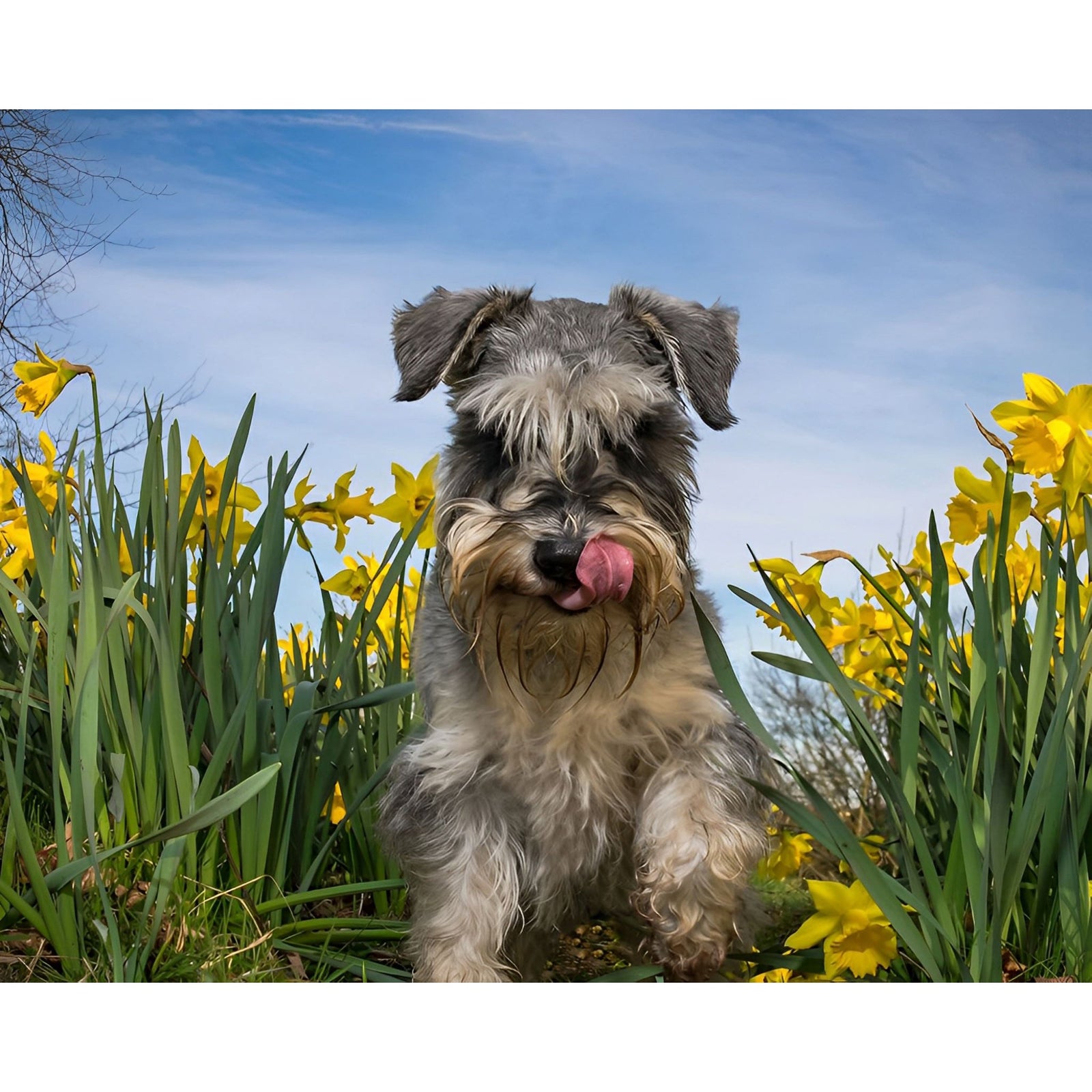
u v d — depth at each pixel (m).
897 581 0.89
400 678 0.89
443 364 0.78
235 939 0.72
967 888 0.66
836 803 1.19
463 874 0.73
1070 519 0.73
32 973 0.66
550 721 0.74
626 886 0.80
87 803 0.66
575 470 0.72
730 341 0.81
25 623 0.80
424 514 0.81
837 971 0.67
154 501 0.76
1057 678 0.71
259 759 0.76
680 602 0.73
